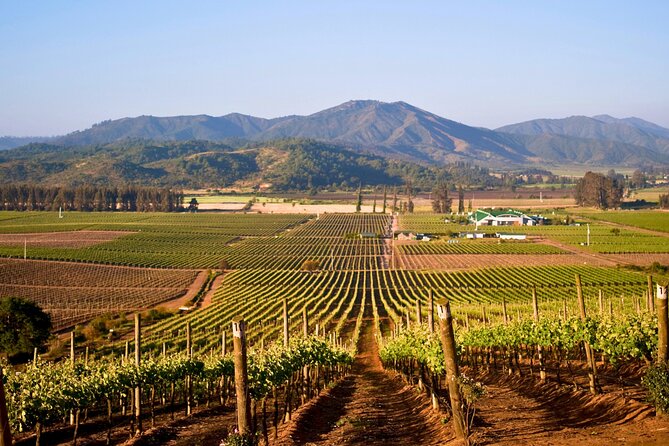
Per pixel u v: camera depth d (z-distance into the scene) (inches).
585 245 5762.8
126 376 1093.8
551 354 1469.0
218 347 2229.3
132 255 5482.3
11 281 4217.5
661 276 4136.3
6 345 2237.9
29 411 966.4
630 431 688.4
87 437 1081.4
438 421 887.1
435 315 3016.7
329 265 5359.3
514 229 7253.9
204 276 4719.5
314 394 1378.0
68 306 3479.3
